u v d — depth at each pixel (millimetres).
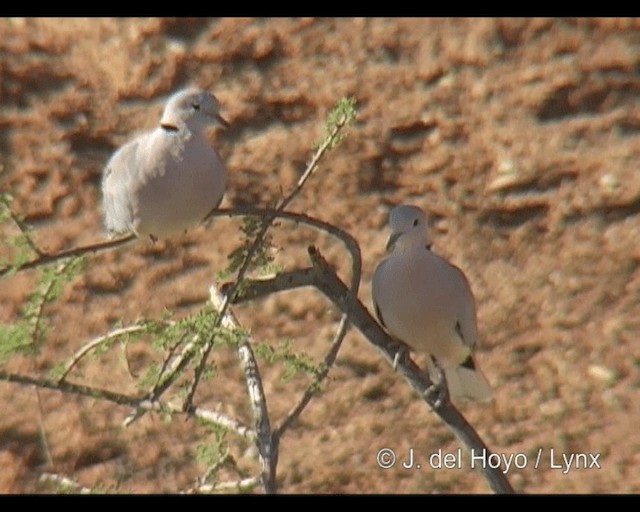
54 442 14945
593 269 15953
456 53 17812
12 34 18531
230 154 17281
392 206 16656
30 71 18203
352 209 16656
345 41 18141
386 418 14820
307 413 14953
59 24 18672
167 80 18094
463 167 16906
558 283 15898
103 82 18156
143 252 16453
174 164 8789
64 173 17375
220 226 16578
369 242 16328
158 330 8258
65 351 15703
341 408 14969
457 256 16297
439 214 16594
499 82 17516
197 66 18125
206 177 8859
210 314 7938
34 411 15188
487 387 9930
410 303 9172
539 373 15180
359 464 14445
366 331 9234
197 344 7926
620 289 15766
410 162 17000
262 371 15391
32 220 17016
